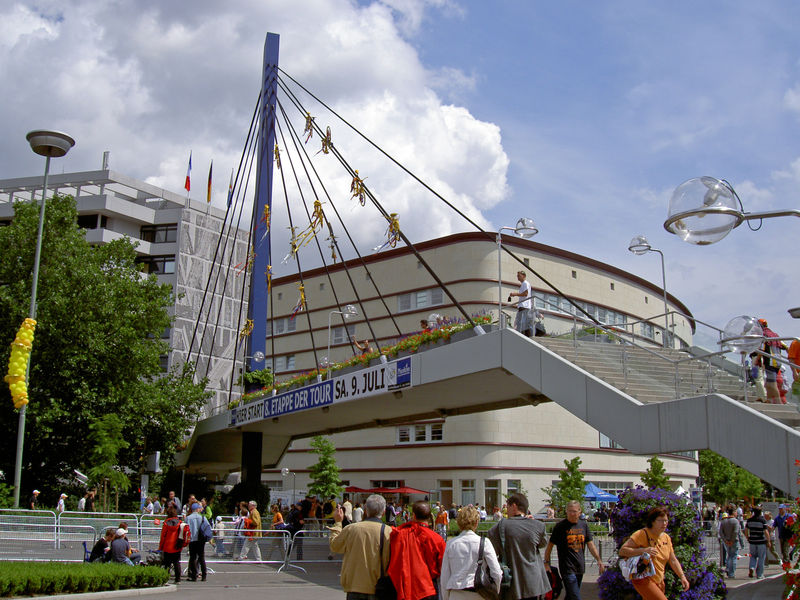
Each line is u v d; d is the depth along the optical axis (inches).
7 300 1282.0
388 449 1932.8
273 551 820.0
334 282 2299.5
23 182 2832.2
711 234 277.7
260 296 1443.2
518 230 721.0
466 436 1782.7
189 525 679.7
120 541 650.8
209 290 2955.2
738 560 993.5
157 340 1510.8
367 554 293.9
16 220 1376.7
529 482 1792.6
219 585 652.7
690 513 462.6
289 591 616.4
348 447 2030.0
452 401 955.3
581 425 1918.1
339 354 2231.8
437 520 1063.0
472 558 291.1
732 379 625.6
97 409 1341.0
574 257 2037.4
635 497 473.1
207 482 1975.9
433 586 293.4
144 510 1250.0
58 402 1280.8
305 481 2169.0
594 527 855.7
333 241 1322.6
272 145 1518.2
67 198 1425.9
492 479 1756.9
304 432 1441.9
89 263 1395.2
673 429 525.3
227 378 2992.1
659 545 339.3
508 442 1786.4
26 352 978.7
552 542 401.1
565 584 390.6
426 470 1838.1
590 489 1589.6
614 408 573.9
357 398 911.0
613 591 459.2
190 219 2891.2
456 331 775.1
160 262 2844.5
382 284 2127.2
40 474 1358.3
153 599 553.9
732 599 466.9
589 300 2049.7
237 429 1401.3
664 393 599.2
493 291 1877.5
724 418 486.6
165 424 1481.3
